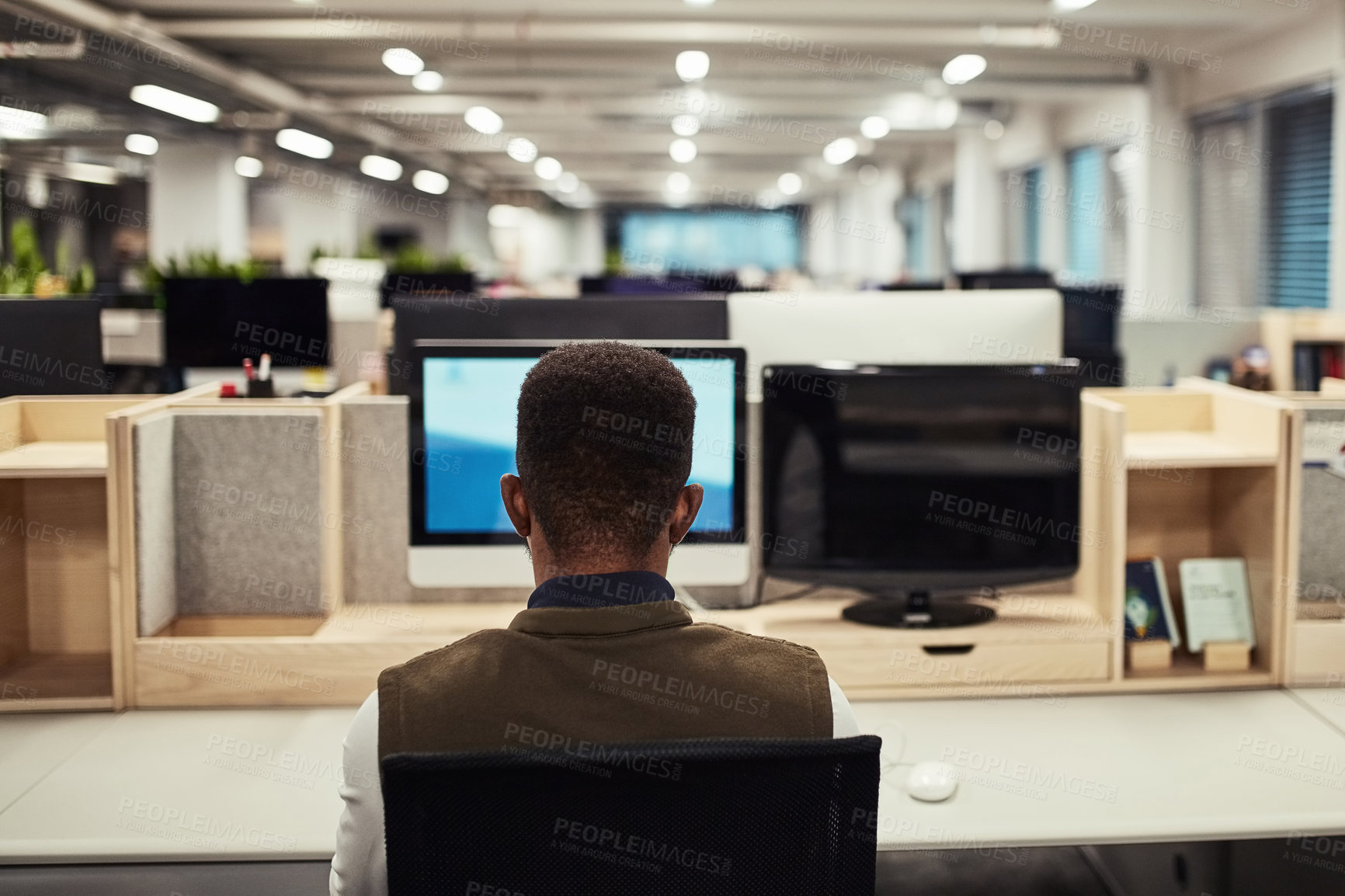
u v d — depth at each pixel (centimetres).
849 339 194
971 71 657
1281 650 164
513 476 82
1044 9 602
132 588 153
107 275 1160
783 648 81
